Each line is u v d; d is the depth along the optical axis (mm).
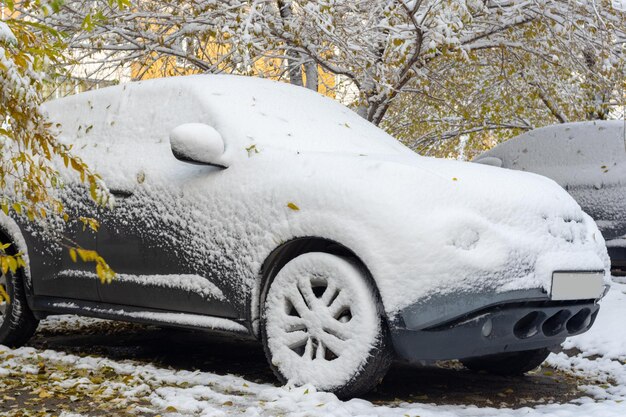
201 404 4184
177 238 5078
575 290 4621
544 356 5504
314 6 7902
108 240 5477
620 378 5594
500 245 4332
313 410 4074
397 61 8336
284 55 9734
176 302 5086
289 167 4730
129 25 9508
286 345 4551
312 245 4754
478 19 9219
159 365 5504
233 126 5102
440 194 4375
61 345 6516
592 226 5082
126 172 5445
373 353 4285
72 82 9289
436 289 4184
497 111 10812
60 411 4086
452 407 4520
